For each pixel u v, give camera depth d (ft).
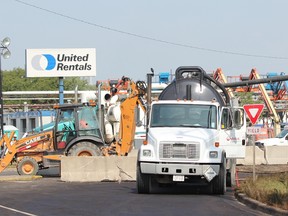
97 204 80.23
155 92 250.57
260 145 211.00
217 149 93.09
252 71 268.41
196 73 109.91
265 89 294.05
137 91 134.21
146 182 94.07
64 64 253.24
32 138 138.31
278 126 268.41
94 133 137.69
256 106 105.29
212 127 96.84
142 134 192.65
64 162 123.75
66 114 137.90
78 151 135.54
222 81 272.51
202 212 71.77
